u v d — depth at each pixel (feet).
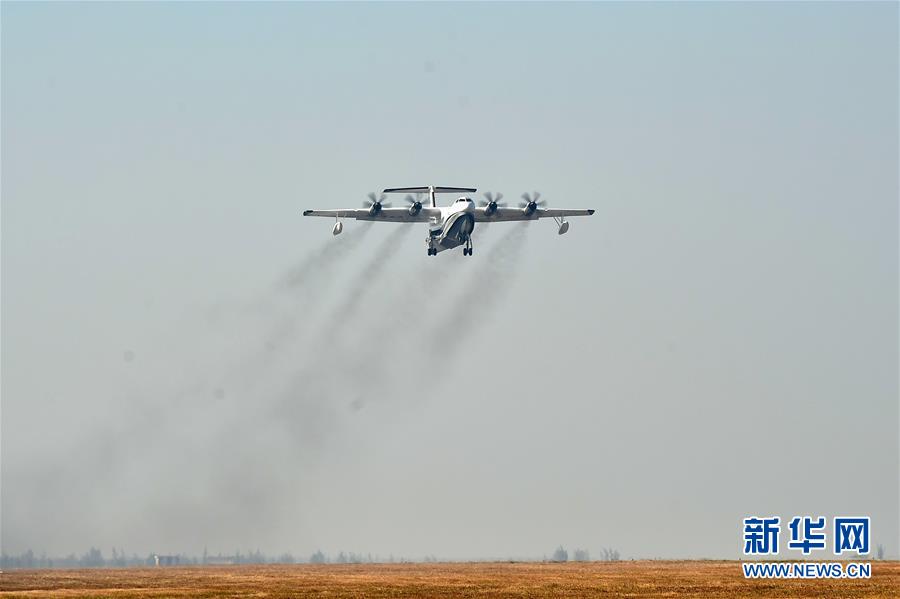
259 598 604.08
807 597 602.85
